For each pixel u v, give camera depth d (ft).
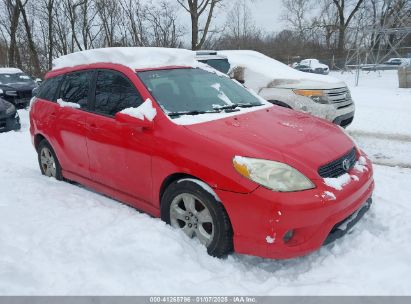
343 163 11.44
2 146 26.84
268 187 10.07
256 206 10.08
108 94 14.46
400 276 10.03
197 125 12.03
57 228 12.26
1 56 94.53
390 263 10.53
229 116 12.96
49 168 18.13
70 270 10.19
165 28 67.05
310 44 137.18
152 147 12.21
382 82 71.20
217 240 10.91
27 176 18.40
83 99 15.47
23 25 89.45
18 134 31.01
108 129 13.79
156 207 12.78
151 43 67.36
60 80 17.16
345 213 10.74
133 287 9.63
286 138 11.64
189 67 15.42
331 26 134.51
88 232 11.96
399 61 97.55
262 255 10.30
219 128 11.89
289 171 10.31
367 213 13.58
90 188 16.49
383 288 9.68
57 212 13.64
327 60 116.98
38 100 18.19
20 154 24.48
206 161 10.93
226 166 10.59
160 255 10.69
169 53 15.31
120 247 10.95
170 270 10.28
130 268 10.25
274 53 124.98
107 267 10.28
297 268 10.95
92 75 15.35
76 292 9.41
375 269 10.38
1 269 10.12
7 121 32.76
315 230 10.24
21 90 47.55
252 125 12.36
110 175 14.12
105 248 10.97
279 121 13.08
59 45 87.20
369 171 12.25
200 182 11.09
